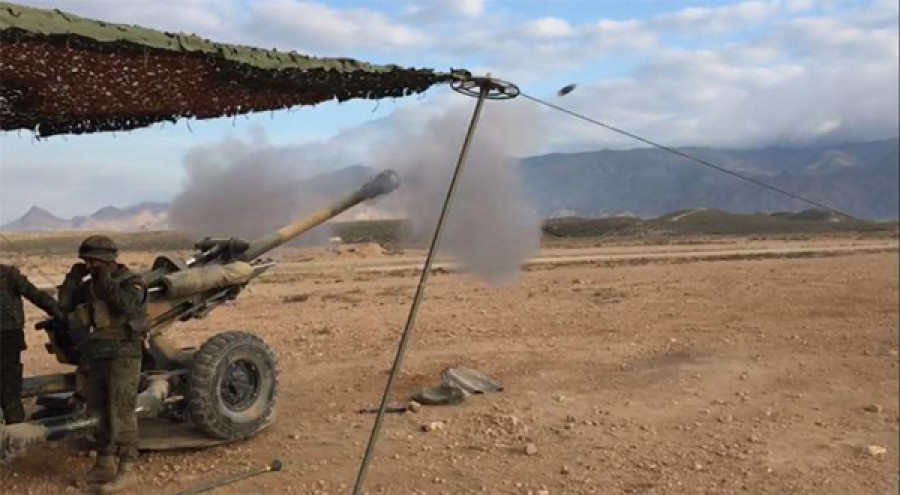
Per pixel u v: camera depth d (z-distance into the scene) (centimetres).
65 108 601
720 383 923
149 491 564
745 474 633
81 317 564
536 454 668
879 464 660
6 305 564
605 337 1207
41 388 602
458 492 580
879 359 1047
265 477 599
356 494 495
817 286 1936
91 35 409
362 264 3206
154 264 663
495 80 533
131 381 568
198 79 506
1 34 384
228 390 655
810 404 841
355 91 528
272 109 587
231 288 688
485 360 1029
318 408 795
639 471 635
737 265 2902
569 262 3136
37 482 573
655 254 3981
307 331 1270
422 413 782
